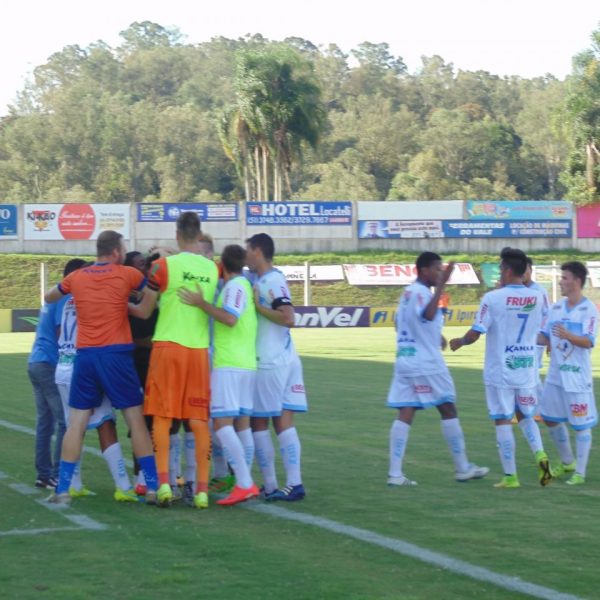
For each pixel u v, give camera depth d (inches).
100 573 339.6
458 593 316.5
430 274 509.4
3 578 333.7
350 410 840.3
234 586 323.6
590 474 539.5
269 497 466.3
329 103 7381.9
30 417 809.5
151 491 459.8
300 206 3161.9
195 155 5812.0
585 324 510.9
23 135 5826.8
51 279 2923.2
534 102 6722.4
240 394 459.2
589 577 334.3
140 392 462.6
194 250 458.9
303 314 2428.6
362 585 324.8
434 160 5093.5
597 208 3265.3
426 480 522.0
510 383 496.7
